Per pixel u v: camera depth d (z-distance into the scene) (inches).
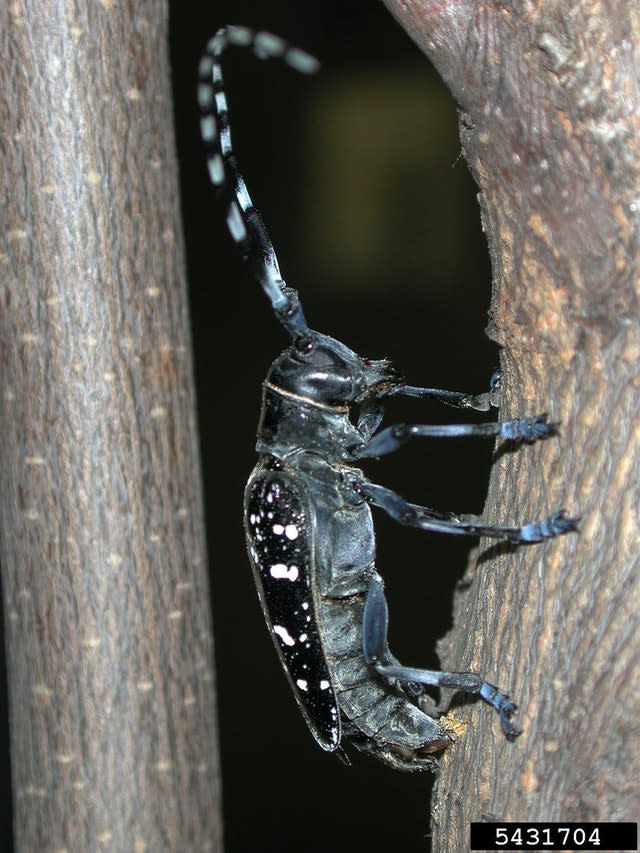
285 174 20.9
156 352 9.8
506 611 9.0
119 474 9.7
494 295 9.0
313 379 9.7
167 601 9.9
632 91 8.7
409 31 8.9
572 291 8.8
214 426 18.7
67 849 9.8
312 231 20.9
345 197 20.9
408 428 9.4
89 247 9.7
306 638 9.6
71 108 9.7
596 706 8.8
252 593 15.8
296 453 9.7
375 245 20.7
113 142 9.7
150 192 9.8
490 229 9.0
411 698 9.7
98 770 9.8
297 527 9.7
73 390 9.7
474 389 18.5
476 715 9.2
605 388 8.8
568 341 8.9
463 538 15.3
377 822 13.3
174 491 9.9
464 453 16.9
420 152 20.7
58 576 9.7
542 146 8.8
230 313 19.9
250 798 13.8
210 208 19.7
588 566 8.8
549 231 8.8
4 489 9.8
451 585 14.9
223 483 17.7
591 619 8.8
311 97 20.8
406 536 15.5
